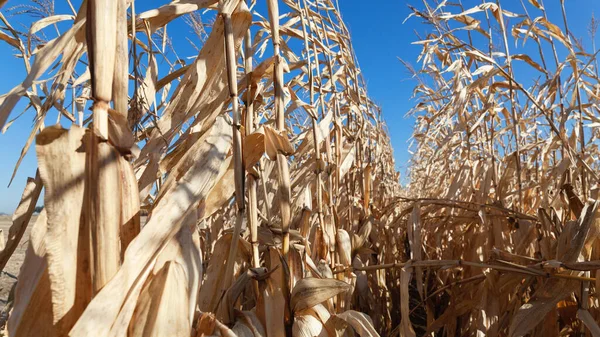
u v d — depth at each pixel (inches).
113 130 31.7
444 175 150.3
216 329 38.5
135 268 30.7
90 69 30.0
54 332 29.1
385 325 92.4
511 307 70.4
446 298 100.4
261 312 46.8
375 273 94.7
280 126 51.1
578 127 96.4
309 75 69.1
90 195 30.0
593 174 79.1
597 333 51.4
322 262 64.4
